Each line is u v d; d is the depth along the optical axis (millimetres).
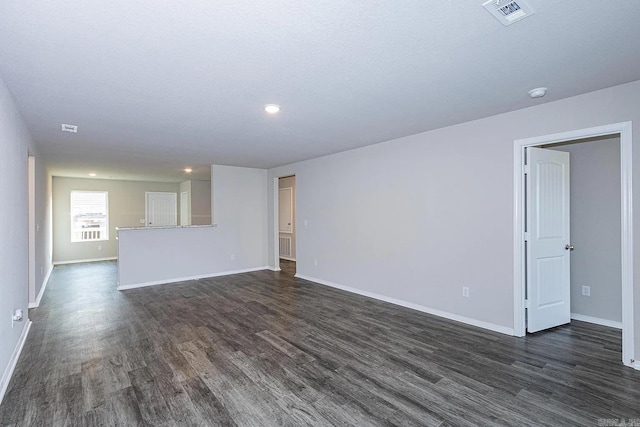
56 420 1988
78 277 6539
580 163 3758
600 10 1634
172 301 4707
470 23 1743
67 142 4430
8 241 2570
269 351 2980
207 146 4805
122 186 9180
